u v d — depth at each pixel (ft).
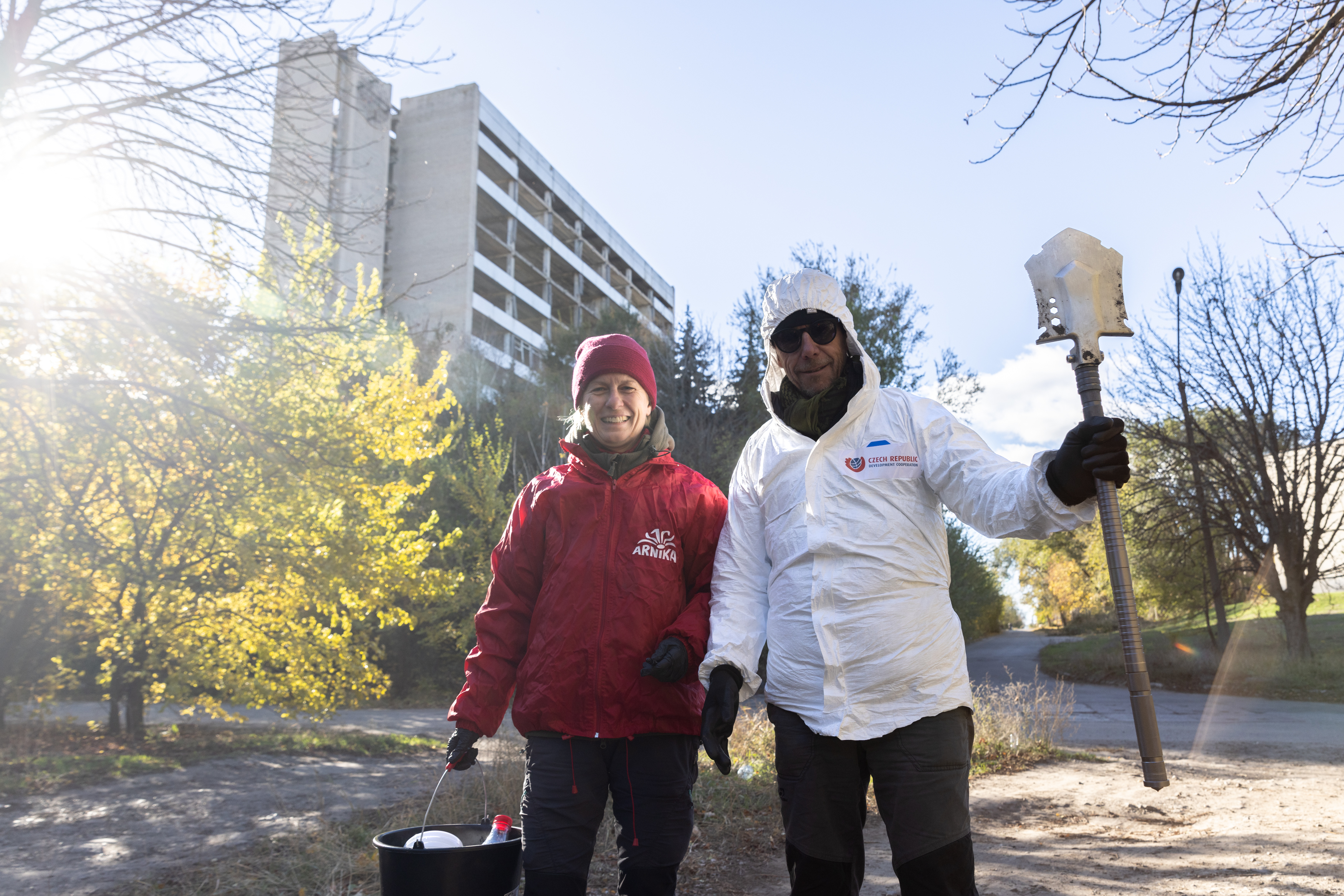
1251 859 13.29
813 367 7.50
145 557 33.96
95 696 59.06
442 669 63.67
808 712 6.82
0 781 22.80
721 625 7.50
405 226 176.14
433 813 16.24
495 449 68.74
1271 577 63.36
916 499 6.98
